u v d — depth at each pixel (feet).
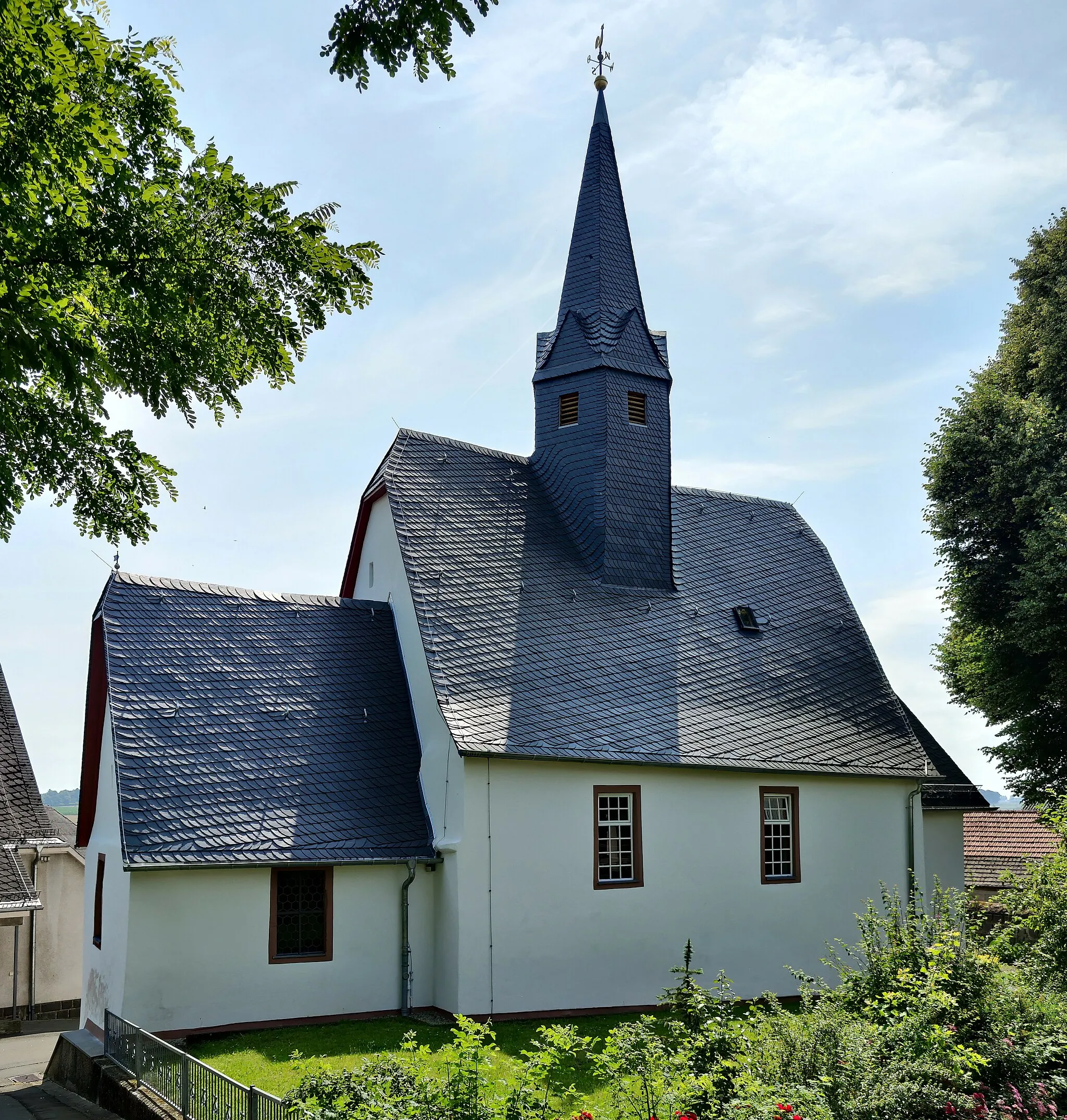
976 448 92.17
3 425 34.40
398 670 75.56
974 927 50.47
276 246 34.81
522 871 66.18
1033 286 102.17
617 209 91.81
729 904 74.18
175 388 35.50
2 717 96.02
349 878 64.39
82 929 95.25
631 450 86.07
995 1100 38.27
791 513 103.30
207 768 63.52
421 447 82.89
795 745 79.87
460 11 28.37
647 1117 34.73
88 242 32.63
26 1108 55.52
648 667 78.48
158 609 70.64
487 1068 33.83
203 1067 42.32
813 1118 34.50
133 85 33.83
